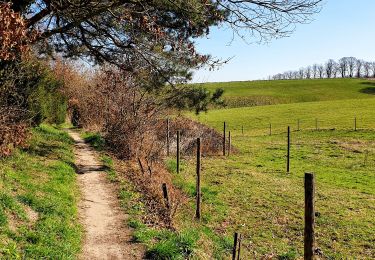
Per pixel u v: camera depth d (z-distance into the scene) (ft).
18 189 39.42
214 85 455.22
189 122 114.93
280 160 105.19
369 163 99.66
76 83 139.03
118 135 78.74
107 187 52.49
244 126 203.62
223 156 108.37
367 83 434.71
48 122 108.06
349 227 52.11
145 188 52.65
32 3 48.93
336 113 215.10
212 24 49.08
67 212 38.93
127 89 81.46
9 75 46.93
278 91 397.39
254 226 50.83
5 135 42.83
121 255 32.60
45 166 52.75
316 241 47.52
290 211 57.62
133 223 39.37
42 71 71.41
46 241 30.83
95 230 37.65
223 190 67.56
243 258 40.27
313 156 110.11
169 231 37.58
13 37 31.89
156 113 82.94
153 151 77.71
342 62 640.99
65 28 52.34
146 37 53.98
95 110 116.47
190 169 81.61
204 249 36.40
